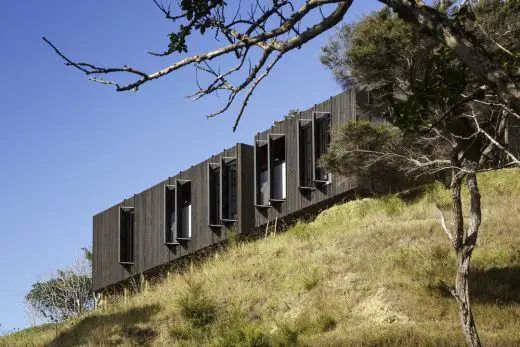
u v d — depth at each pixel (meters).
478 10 13.60
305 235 25.88
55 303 43.66
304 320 18.97
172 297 23.55
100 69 5.25
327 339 16.66
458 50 4.77
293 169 31.52
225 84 5.75
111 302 26.05
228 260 25.52
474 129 9.22
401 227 23.59
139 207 39.00
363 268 21.12
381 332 16.19
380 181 27.30
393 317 17.84
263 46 5.59
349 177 26.62
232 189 33.78
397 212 26.19
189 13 5.68
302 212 31.34
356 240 23.73
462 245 13.09
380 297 18.83
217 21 5.65
